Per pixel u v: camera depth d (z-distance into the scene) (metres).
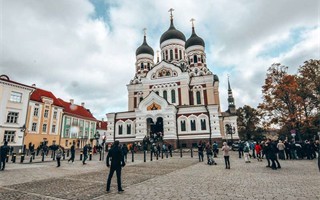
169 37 64.94
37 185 10.19
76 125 60.69
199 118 43.16
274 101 35.16
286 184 9.58
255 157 24.53
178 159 24.27
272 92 35.34
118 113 49.00
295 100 33.12
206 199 7.45
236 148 40.94
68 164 20.02
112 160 9.00
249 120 73.62
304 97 37.19
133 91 61.34
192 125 43.34
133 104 60.34
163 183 10.47
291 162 18.62
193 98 54.12
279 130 41.25
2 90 36.12
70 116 58.41
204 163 19.59
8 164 19.61
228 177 11.81
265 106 36.09
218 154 30.19
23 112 39.16
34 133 44.78
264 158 23.31
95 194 8.37
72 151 21.66
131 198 7.73
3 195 8.30
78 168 16.98
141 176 12.70
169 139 40.94
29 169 16.12
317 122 34.78
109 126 48.66
